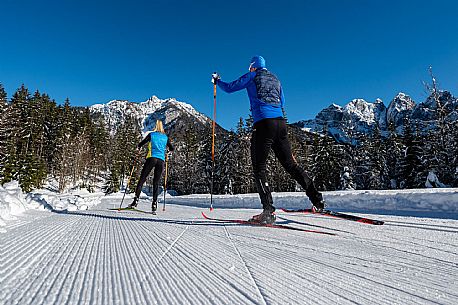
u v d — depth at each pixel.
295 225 3.45
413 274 1.50
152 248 1.98
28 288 1.13
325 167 37.78
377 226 3.35
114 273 1.38
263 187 3.45
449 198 4.95
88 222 3.41
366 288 1.27
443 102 20.06
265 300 1.10
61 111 64.81
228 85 3.80
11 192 4.43
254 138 3.58
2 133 39.16
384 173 34.34
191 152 56.31
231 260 1.71
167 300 1.07
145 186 52.09
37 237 2.22
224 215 5.10
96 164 69.19
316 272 1.50
